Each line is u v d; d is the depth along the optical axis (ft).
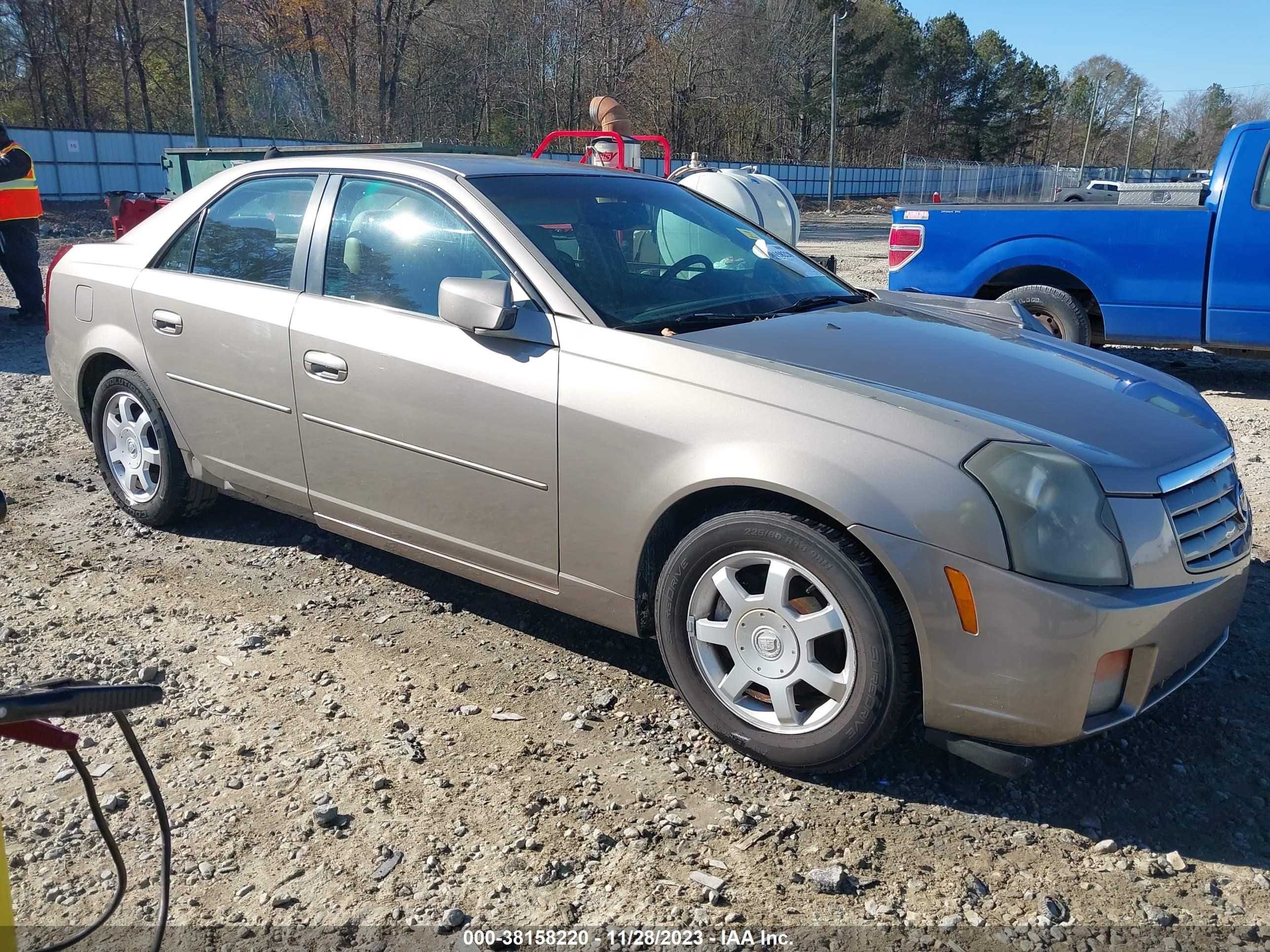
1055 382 10.39
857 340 11.00
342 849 8.78
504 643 12.43
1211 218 23.93
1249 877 8.50
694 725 10.66
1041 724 8.67
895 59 242.17
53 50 134.51
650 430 9.96
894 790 9.62
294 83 153.07
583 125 172.55
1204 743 10.41
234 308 13.43
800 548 9.16
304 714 10.85
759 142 213.46
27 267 33.55
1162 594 8.84
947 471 8.70
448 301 10.77
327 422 12.55
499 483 11.14
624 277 11.68
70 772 9.86
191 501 15.43
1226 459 10.05
